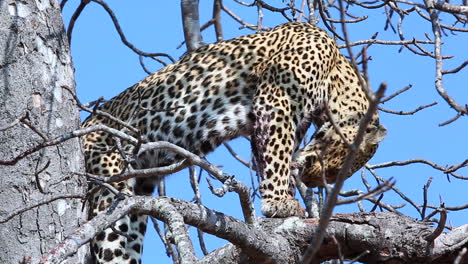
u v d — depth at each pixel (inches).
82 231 335.9
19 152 383.9
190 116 560.7
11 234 377.7
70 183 389.7
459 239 386.6
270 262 397.1
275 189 542.9
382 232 395.9
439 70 374.0
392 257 393.4
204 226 373.4
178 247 336.5
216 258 408.2
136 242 535.2
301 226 407.5
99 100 343.9
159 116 559.2
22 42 397.7
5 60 394.9
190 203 372.8
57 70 401.7
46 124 390.6
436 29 393.4
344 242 402.9
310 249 277.3
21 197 380.5
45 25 404.5
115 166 539.5
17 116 388.2
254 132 560.7
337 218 405.1
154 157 549.3
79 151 399.5
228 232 378.6
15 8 401.7
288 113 556.7
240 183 363.3
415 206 495.5
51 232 380.2
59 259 322.0
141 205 354.9
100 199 522.0
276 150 549.6
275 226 411.2
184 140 559.2
